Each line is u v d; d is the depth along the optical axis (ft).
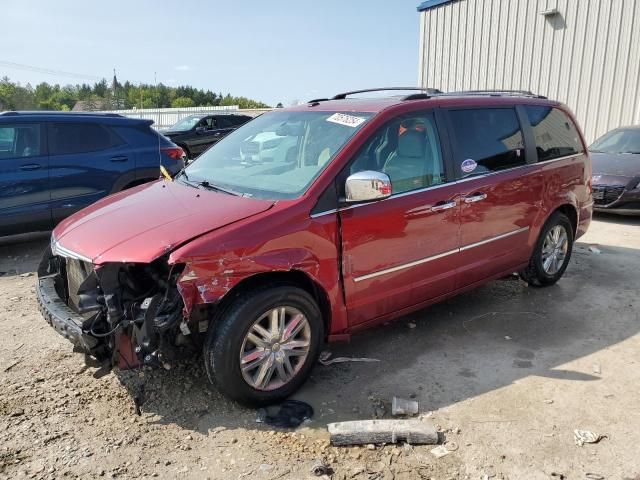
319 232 11.20
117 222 11.43
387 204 12.28
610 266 20.68
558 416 10.93
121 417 10.77
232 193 12.17
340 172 11.72
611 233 26.09
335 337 12.18
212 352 10.39
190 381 12.06
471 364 13.05
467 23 50.75
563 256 18.24
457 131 14.17
